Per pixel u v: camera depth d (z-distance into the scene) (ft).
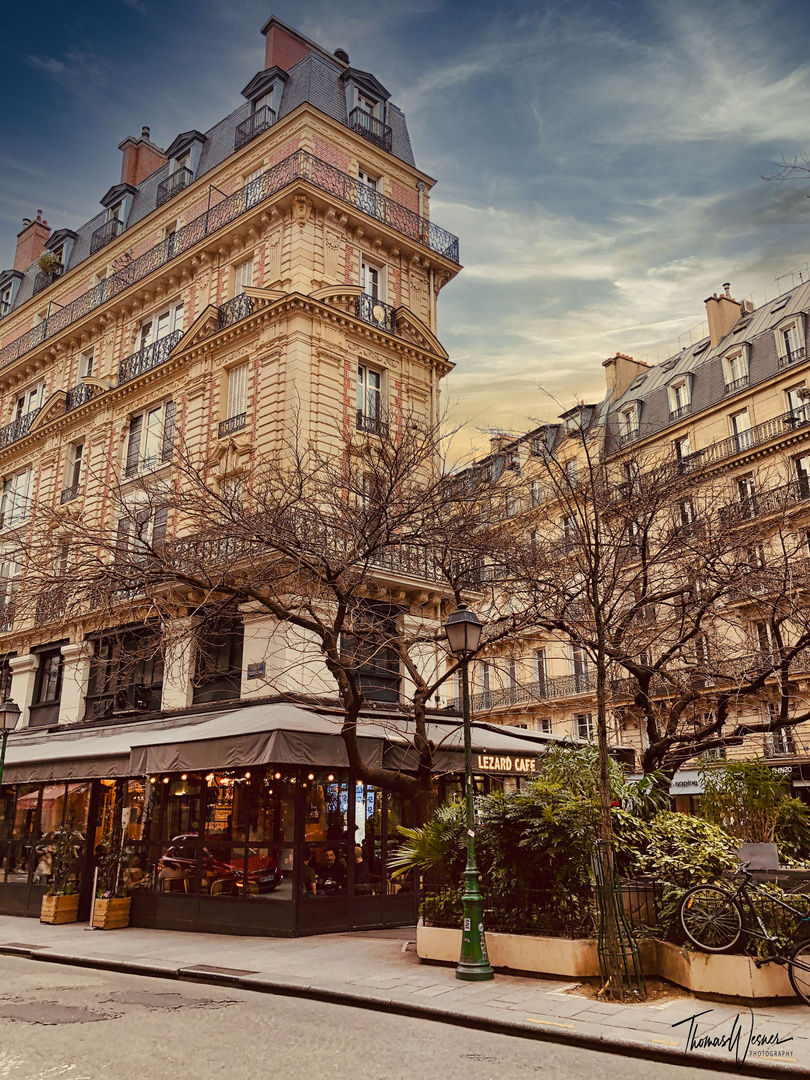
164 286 78.59
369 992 27.76
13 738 74.28
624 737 90.99
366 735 42.63
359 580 40.16
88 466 81.05
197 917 45.03
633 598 47.60
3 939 43.14
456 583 44.27
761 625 46.55
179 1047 21.35
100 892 48.37
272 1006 26.91
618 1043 21.47
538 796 32.76
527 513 44.80
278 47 82.38
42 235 109.19
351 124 77.15
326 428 63.16
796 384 90.48
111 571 39.75
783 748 80.79
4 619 43.42
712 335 108.37
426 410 73.15
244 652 58.54
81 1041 21.95
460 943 32.45
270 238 69.82
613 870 27.68
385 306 72.69
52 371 91.30
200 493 59.41
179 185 83.25
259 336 67.31
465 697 32.83
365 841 46.24
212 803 46.83
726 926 26.53
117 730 63.93
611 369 121.39
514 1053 21.31
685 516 44.39
